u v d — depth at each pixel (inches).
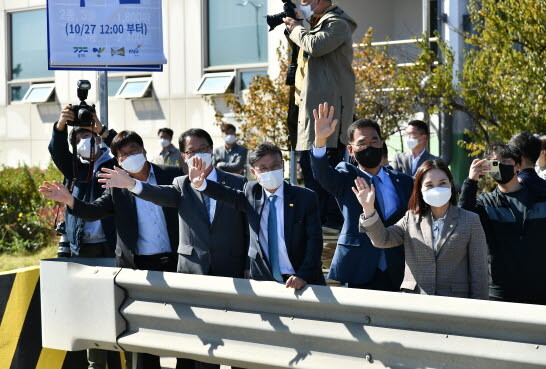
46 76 1289.4
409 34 1067.3
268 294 281.4
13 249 817.5
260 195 312.0
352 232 316.5
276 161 296.8
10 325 350.0
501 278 300.4
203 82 1107.3
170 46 1143.6
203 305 303.0
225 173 339.6
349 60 384.5
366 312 261.4
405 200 319.6
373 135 315.3
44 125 1288.1
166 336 312.8
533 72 642.2
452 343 244.1
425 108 804.0
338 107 380.5
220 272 326.3
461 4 885.8
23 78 1317.7
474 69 713.6
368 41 876.6
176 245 354.3
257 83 900.0
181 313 306.7
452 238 280.1
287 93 867.4
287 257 307.6
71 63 436.5
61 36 433.7
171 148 849.5
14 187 937.5
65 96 1258.6
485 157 310.5
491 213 303.6
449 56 757.9
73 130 407.5
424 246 284.5
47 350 362.6
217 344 298.7
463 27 884.0
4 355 347.3
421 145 515.8
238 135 903.1
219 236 325.4
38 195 944.3
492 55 690.8
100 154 419.2
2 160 1336.1
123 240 350.3
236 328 292.8
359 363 265.0
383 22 1083.3
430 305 246.8
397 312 253.6
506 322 232.1
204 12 1114.7
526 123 654.5
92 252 427.5
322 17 380.5
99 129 418.6
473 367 240.8
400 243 293.0
